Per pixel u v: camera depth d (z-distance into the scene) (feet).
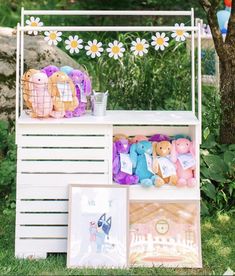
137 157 10.19
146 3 22.43
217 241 10.70
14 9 24.64
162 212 9.94
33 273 9.36
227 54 12.28
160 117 10.31
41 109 9.91
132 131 10.87
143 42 10.57
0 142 13.11
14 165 12.38
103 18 23.34
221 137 12.77
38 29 10.05
